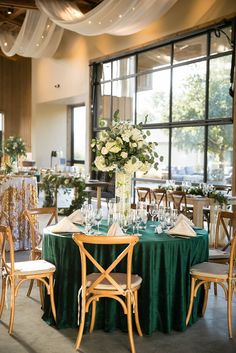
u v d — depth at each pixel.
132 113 10.61
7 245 6.32
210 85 8.36
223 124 8.10
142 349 3.30
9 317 3.88
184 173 9.12
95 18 8.20
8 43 12.62
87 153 12.14
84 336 3.53
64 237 3.67
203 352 3.27
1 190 6.29
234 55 7.70
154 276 3.55
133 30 8.62
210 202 6.77
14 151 10.25
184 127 9.09
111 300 3.60
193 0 8.59
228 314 3.59
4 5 9.89
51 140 15.40
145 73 10.15
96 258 3.55
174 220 4.17
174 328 3.67
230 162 7.98
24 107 16.12
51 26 11.15
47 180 8.11
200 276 3.65
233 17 7.70
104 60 11.44
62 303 3.66
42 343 3.38
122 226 3.99
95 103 11.98
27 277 3.60
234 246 3.61
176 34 9.04
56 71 13.80
